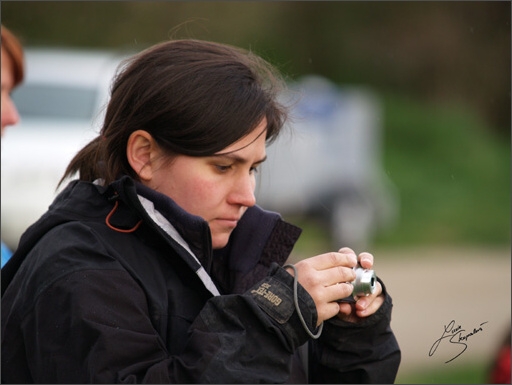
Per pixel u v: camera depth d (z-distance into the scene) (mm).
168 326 5180
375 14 61438
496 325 20016
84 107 23516
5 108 7371
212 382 4781
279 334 4980
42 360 4918
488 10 61562
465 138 52875
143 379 4781
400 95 59969
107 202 5531
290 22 58906
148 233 5379
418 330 19688
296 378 5730
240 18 53406
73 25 49250
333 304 5289
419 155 50438
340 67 60500
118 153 5617
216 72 5438
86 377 4785
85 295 4926
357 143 35188
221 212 5469
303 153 31797
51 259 5105
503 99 60406
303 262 5359
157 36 49531
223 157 5379
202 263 5402
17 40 7395
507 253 35125
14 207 20562
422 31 61656
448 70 61125
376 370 5789
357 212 33688
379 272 29250
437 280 27609
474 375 16203
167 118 5375
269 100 5531
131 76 5594
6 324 5160
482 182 48688
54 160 21016
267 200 30766
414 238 38156
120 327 4910
